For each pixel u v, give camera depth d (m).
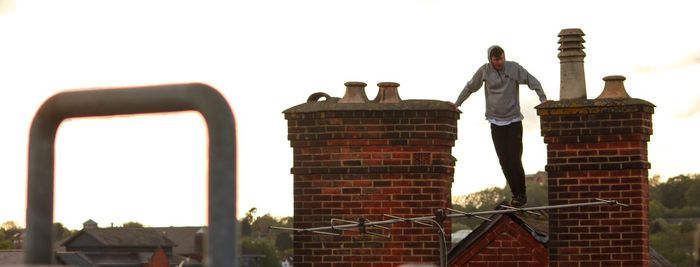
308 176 16.64
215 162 2.67
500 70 16.44
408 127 16.42
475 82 16.58
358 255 16.41
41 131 2.82
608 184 16.22
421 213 16.36
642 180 16.16
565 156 16.38
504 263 17.97
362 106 16.50
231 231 2.64
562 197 16.38
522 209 16.17
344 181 16.52
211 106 2.71
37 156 2.81
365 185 16.45
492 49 16.33
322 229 16.36
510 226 17.91
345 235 16.45
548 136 16.41
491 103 16.53
